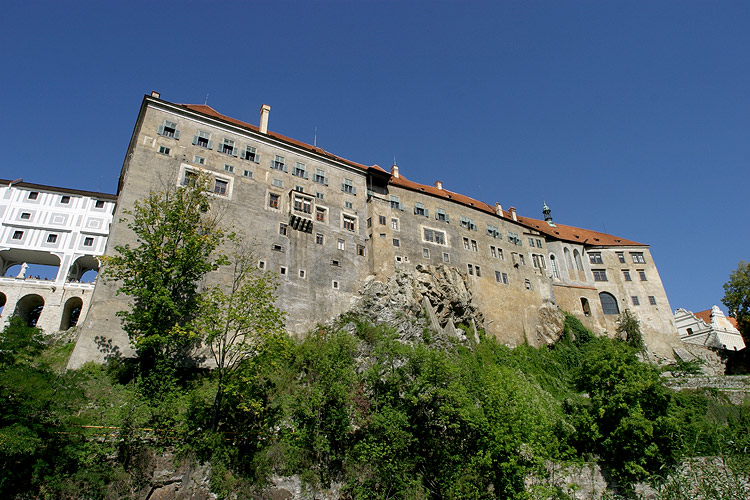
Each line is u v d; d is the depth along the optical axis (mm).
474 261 60969
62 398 26281
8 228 50750
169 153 44281
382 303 47906
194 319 35031
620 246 75625
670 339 67812
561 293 68250
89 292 49812
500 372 41406
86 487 24609
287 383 35031
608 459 36250
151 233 37969
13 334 26828
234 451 28703
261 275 43500
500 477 32344
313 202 49969
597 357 40062
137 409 28438
